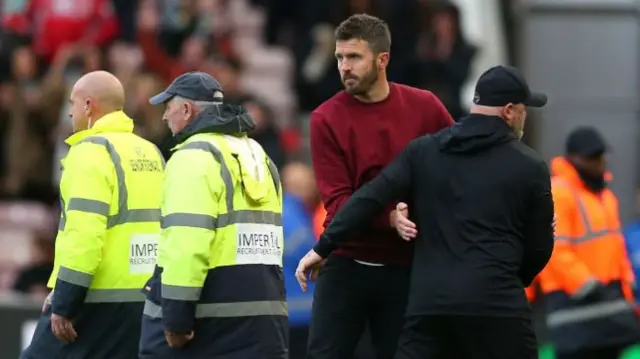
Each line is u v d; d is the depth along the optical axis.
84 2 54.09
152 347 25.81
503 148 25.53
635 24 61.06
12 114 52.00
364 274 26.52
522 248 25.67
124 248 28.17
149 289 26.02
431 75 54.22
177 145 26.27
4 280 50.97
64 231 27.58
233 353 25.73
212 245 25.59
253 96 50.03
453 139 25.53
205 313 25.62
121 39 55.59
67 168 27.92
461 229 25.33
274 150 48.69
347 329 26.70
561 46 61.03
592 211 35.47
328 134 26.30
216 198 25.56
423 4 55.44
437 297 25.16
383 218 26.09
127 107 48.44
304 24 57.44
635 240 42.94
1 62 53.16
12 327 39.47
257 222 26.19
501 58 59.97
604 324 35.16
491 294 25.03
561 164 35.81
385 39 26.03
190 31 53.34
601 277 35.38
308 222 41.34
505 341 25.17
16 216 51.78
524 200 25.45
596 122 61.12
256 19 59.75
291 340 40.28
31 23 54.44
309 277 27.67
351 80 25.89
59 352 28.31
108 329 28.14
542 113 60.88
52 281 28.36
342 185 26.20
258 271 26.06
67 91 51.50
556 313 35.41
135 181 28.31
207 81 26.42
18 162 52.00
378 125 26.23
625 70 61.09
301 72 56.50
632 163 60.97
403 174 25.61
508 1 60.78
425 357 25.48
